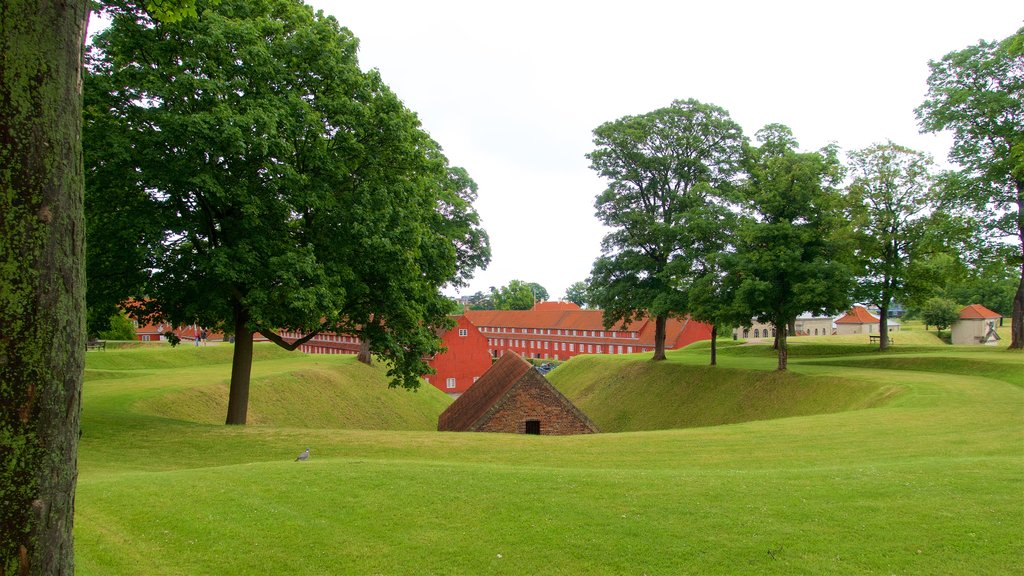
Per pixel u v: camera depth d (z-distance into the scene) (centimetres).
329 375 4694
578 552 894
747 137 4800
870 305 4900
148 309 2367
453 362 7244
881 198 4456
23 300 455
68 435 484
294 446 1919
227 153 1958
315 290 2016
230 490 1168
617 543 920
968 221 3794
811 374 3628
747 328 3856
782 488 1157
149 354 5038
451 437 2077
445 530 980
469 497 1126
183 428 2198
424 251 2686
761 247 3588
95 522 1004
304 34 2227
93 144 1919
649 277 4897
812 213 3459
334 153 2373
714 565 845
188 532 973
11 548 445
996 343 7950
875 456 1559
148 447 1897
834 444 1733
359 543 938
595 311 11388
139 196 2069
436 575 838
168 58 2056
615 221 4947
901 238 4428
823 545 895
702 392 4272
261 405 3669
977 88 3619
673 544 911
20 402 451
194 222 2153
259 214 2131
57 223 477
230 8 2181
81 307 501
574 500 1103
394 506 1084
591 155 5025
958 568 820
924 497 1084
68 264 486
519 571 845
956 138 3803
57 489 473
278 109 2067
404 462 1426
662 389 4703
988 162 3622
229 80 2072
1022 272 3928
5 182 453
